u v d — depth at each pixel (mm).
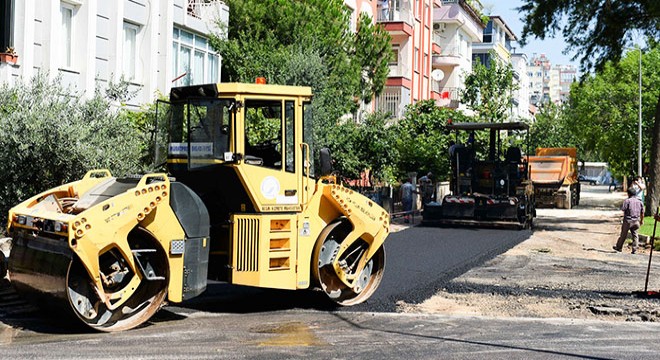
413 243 18000
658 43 27500
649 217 27875
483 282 13180
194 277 9062
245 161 9500
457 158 23688
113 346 7855
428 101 33344
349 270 10734
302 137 10016
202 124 9680
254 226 9594
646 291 12266
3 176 11719
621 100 47531
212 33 22219
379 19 40344
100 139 12383
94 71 17938
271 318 9688
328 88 21328
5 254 10312
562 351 8320
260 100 9672
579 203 43062
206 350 7855
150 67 20266
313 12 23031
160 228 8742
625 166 48906
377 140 24469
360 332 8977
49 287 8219
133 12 19719
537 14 26766
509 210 22438
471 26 57750
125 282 8625
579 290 12641
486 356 7996
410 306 10797
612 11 26344
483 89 46219
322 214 10227
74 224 7934
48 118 11758
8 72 15281
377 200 23984
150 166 12711
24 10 15750
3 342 7863
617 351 8398
